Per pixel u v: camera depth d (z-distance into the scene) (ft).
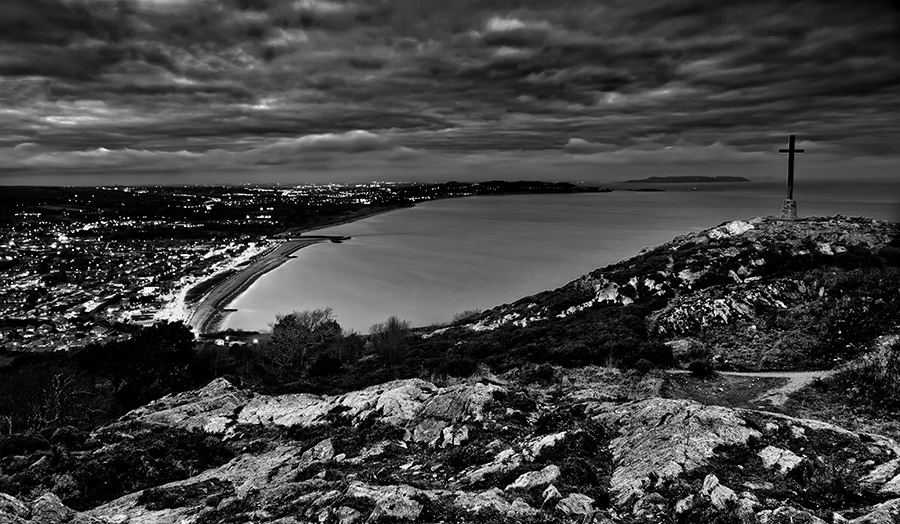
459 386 58.44
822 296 101.50
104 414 105.91
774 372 77.25
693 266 139.33
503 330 147.13
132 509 42.04
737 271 130.72
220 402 78.33
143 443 58.03
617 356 91.61
